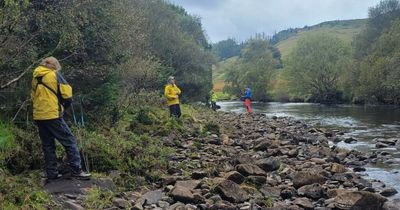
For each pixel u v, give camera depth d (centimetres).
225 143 1507
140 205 680
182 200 745
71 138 775
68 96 768
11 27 891
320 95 6962
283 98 8119
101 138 982
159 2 3928
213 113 3400
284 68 7600
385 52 5497
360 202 761
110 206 677
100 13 1304
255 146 1443
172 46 3891
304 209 762
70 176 774
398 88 4772
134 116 1566
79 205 655
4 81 968
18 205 609
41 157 833
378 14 6631
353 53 6706
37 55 1041
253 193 845
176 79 4116
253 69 8575
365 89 5359
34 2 1033
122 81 1741
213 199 761
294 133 2019
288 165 1169
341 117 3425
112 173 849
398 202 809
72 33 1098
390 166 1248
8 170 759
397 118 3175
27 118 946
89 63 1246
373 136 2028
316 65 6756
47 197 657
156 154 1066
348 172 1099
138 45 2073
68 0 1089
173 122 1625
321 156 1363
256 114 3531
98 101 1238
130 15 1866
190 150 1255
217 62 4878
